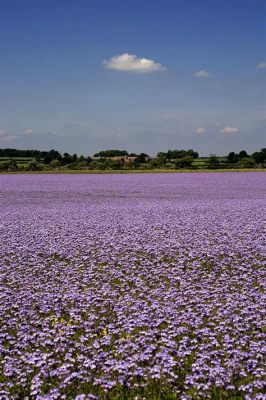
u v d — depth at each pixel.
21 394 7.00
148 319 9.35
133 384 7.02
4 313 10.33
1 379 7.41
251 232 18.86
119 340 8.47
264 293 11.16
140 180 53.25
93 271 13.77
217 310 9.95
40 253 16.17
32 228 21.28
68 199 35.62
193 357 7.92
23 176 62.38
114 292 11.53
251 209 26.70
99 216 24.94
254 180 50.88
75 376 7.17
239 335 8.59
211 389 6.79
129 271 13.62
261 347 7.96
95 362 7.66
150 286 12.27
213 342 8.16
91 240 17.97
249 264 13.96
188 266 13.96
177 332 8.68
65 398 6.78
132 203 31.92
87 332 9.06
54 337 8.90
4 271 14.22
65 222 22.92
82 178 57.38
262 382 6.73
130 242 17.28
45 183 51.34
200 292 11.30
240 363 7.47
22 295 11.45
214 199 33.59
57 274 13.76
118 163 75.94
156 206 29.34
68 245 17.28
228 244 16.64
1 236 19.33
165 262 14.83
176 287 12.15
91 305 10.65
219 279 12.50
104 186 46.69
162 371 7.20
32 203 33.16
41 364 7.55
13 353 8.25
